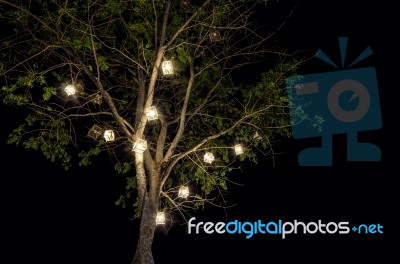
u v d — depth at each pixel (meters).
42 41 8.79
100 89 8.90
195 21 9.45
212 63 9.91
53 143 9.55
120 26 10.31
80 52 9.95
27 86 9.00
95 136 8.99
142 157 8.88
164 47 8.95
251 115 9.59
